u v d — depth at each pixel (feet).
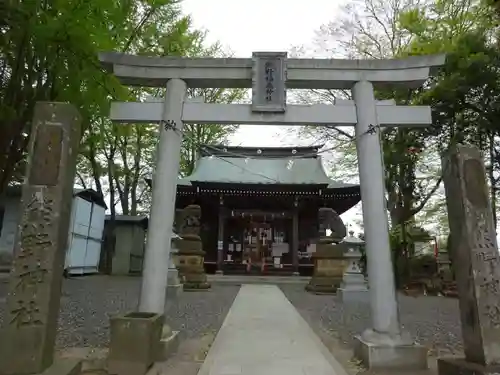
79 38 22.58
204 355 19.27
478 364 14.12
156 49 42.91
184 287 52.42
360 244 47.57
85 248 68.03
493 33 45.57
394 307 18.51
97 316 29.30
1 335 13.74
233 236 90.89
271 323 27.43
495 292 14.62
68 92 26.89
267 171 91.71
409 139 56.03
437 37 51.52
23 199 14.79
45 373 13.64
